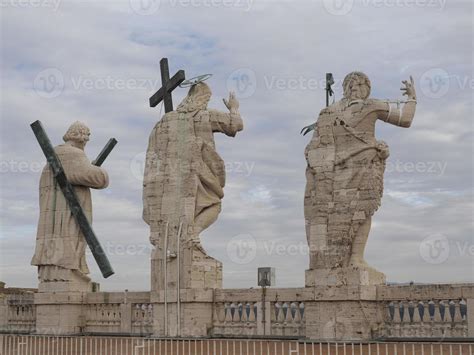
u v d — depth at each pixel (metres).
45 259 35.78
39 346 32.09
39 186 36.72
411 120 28.42
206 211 32.84
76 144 36.44
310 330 28.31
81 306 35.44
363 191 28.33
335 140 29.09
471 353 23.64
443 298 26.30
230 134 33.16
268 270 30.36
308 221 29.59
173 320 31.75
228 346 27.92
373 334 27.36
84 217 35.28
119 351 30.84
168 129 33.25
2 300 38.03
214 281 32.25
